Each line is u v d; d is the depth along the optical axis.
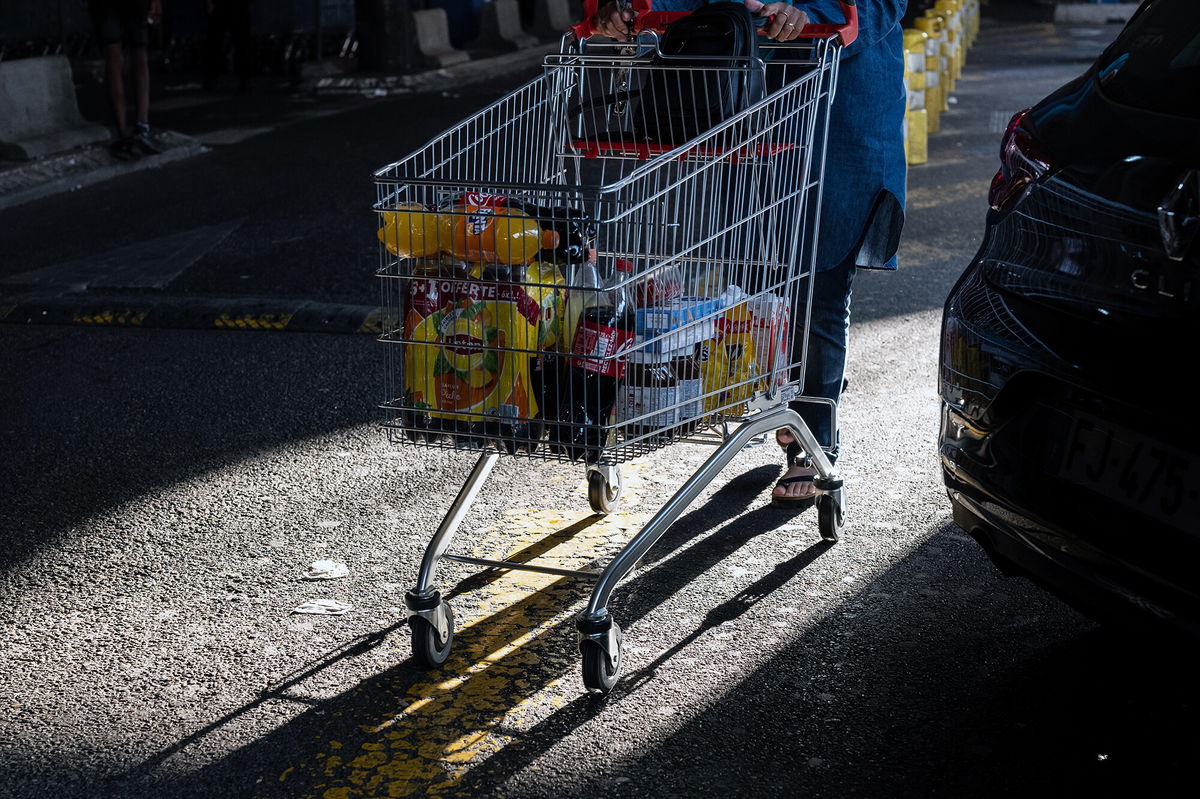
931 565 3.74
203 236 8.60
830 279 3.97
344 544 4.01
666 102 3.39
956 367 2.97
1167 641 2.42
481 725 2.98
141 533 4.11
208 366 5.94
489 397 3.03
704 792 2.70
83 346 6.33
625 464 4.63
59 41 20.80
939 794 2.66
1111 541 2.49
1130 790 2.66
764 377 3.40
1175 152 2.50
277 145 12.70
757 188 3.38
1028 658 3.20
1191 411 2.35
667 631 3.40
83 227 9.11
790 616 3.46
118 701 3.12
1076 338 2.60
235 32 17.19
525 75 19.31
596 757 2.84
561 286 2.88
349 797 2.72
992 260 2.98
